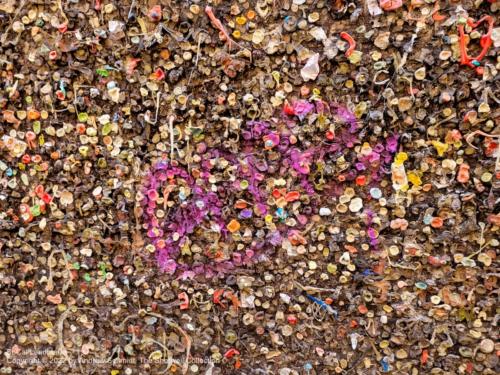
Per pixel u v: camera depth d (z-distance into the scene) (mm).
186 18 854
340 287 885
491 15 795
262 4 841
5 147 927
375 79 830
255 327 915
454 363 867
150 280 929
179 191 901
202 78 868
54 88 899
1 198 938
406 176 844
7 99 913
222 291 914
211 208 898
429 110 827
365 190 867
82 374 965
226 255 903
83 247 936
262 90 861
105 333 957
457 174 832
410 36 818
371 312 883
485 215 833
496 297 844
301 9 836
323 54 837
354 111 841
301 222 883
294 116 859
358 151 853
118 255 931
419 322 869
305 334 906
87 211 922
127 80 882
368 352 891
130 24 871
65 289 948
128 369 953
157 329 938
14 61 907
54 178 923
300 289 895
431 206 845
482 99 807
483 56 802
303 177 874
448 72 812
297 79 849
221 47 857
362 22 827
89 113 900
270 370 917
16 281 960
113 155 903
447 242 847
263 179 882
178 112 878
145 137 895
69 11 875
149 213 913
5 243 955
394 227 858
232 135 874
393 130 840
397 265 862
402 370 884
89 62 890
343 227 877
